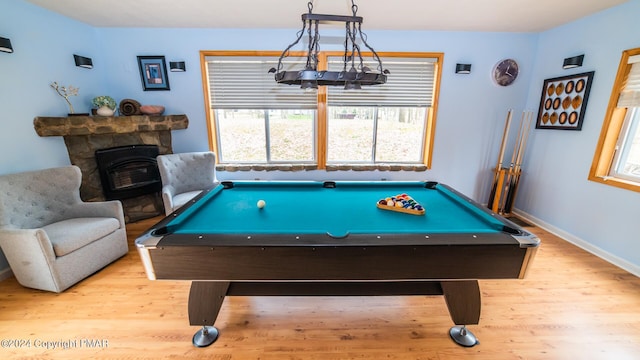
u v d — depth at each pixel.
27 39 2.47
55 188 2.41
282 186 2.38
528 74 3.46
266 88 3.47
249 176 3.74
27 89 2.47
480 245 1.29
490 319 1.82
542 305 1.95
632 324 1.77
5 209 2.06
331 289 1.67
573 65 2.79
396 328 1.76
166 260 1.30
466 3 2.48
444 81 3.45
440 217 1.69
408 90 3.49
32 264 1.99
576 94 2.83
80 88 3.03
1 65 2.27
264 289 1.67
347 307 1.95
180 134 3.60
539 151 3.36
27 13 2.46
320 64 3.38
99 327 1.74
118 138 3.15
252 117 3.68
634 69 2.35
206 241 1.28
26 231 1.92
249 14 2.79
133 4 2.54
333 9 2.63
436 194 2.19
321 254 1.29
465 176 3.78
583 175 2.79
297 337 1.68
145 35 3.26
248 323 1.79
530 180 3.51
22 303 1.95
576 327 1.75
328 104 3.53
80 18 2.91
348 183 2.38
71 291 2.09
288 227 1.53
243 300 2.02
